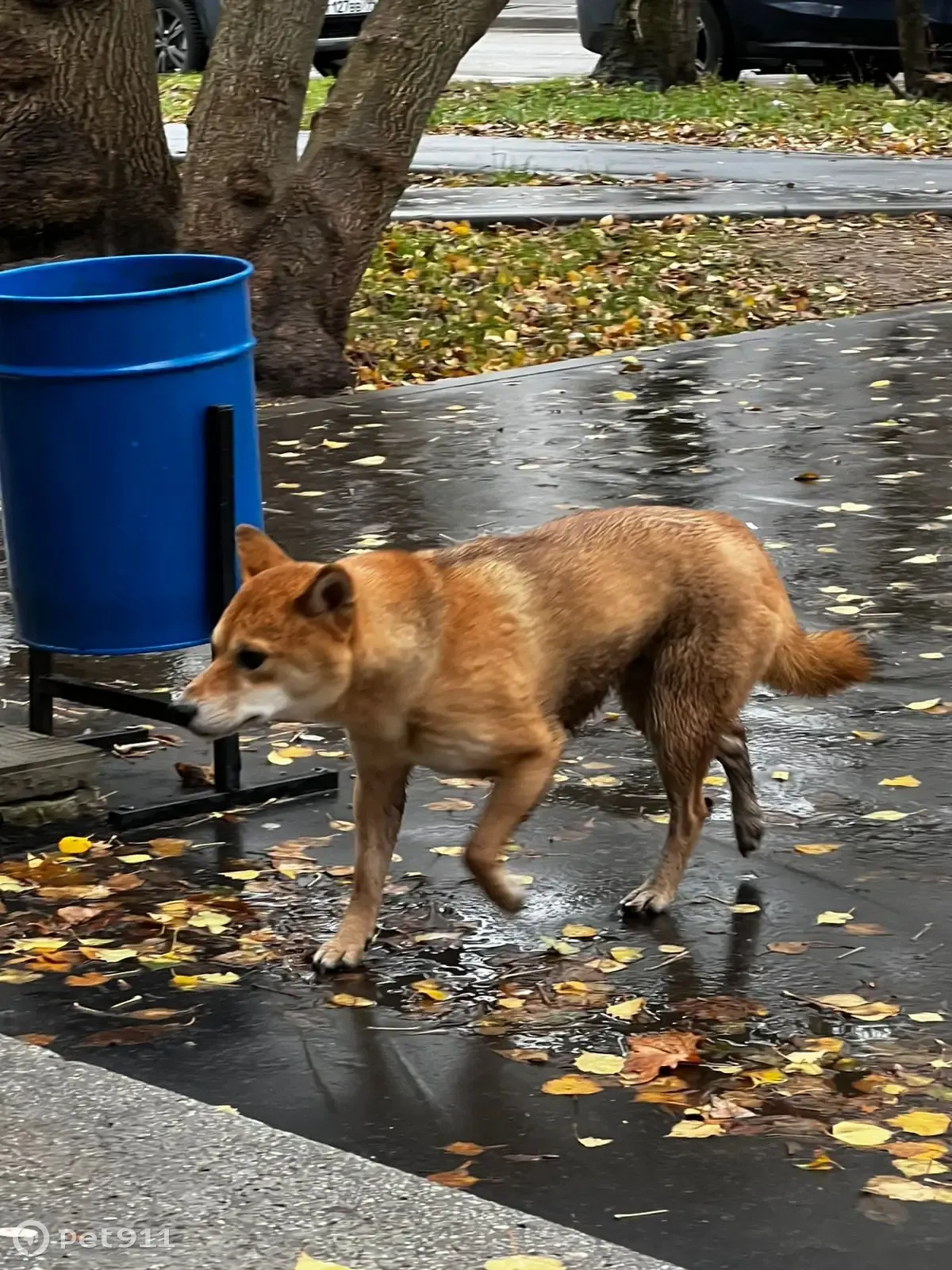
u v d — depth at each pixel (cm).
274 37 739
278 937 439
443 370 796
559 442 686
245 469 479
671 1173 384
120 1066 407
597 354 817
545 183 1207
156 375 465
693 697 442
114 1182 375
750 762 488
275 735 510
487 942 438
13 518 476
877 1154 386
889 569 582
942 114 1536
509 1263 362
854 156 1354
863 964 429
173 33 1733
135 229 722
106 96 706
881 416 704
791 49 1700
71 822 477
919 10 1595
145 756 503
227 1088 402
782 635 450
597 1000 421
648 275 941
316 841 469
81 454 466
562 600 430
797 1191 380
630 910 444
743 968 429
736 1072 404
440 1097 400
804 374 760
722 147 1412
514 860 462
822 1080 401
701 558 441
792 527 612
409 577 418
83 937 439
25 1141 382
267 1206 371
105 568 471
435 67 754
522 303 889
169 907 446
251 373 482
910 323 849
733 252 999
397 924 443
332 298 751
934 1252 370
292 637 409
